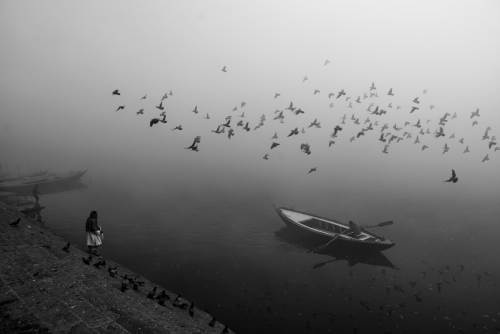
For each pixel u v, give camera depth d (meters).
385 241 19.95
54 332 6.71
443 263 19.44
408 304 14.76
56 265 10.91
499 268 18.67
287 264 19.22
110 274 11.80
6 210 19.38
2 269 9.62
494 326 13.06
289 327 12.83
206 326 9.67
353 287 16.34
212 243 22.50
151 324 8.35
